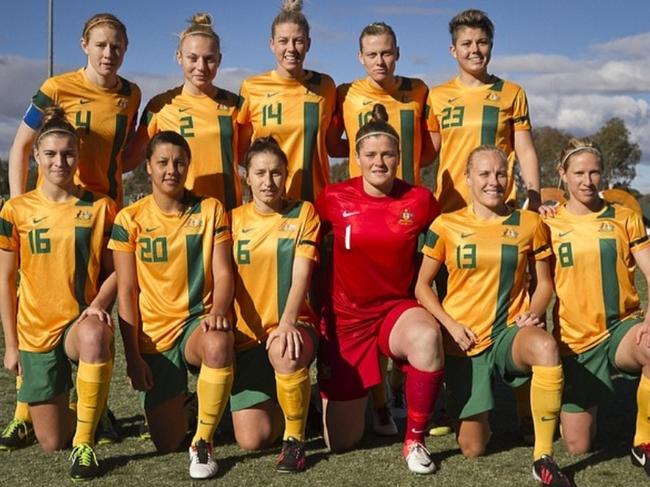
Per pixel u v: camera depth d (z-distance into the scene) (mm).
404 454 3936
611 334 4039
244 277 4141
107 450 4176
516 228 4020
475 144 4781
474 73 4809
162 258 4059
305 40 4773
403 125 4895
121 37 4508
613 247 4039
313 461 3982
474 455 4055
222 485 3617
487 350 3994
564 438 4148
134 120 4793
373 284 4113
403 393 5051
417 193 4168
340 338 4156
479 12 4742
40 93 4547
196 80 4680
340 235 4105
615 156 49656
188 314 4074
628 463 3936
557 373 3619
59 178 4090
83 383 3738
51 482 3658
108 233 4215
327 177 5020
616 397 5316
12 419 4715
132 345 3994
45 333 4059
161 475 3754
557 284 4133
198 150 4781
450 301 4098
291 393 3791
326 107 4914
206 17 4754
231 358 3811
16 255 4180
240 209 4254
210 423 3799
